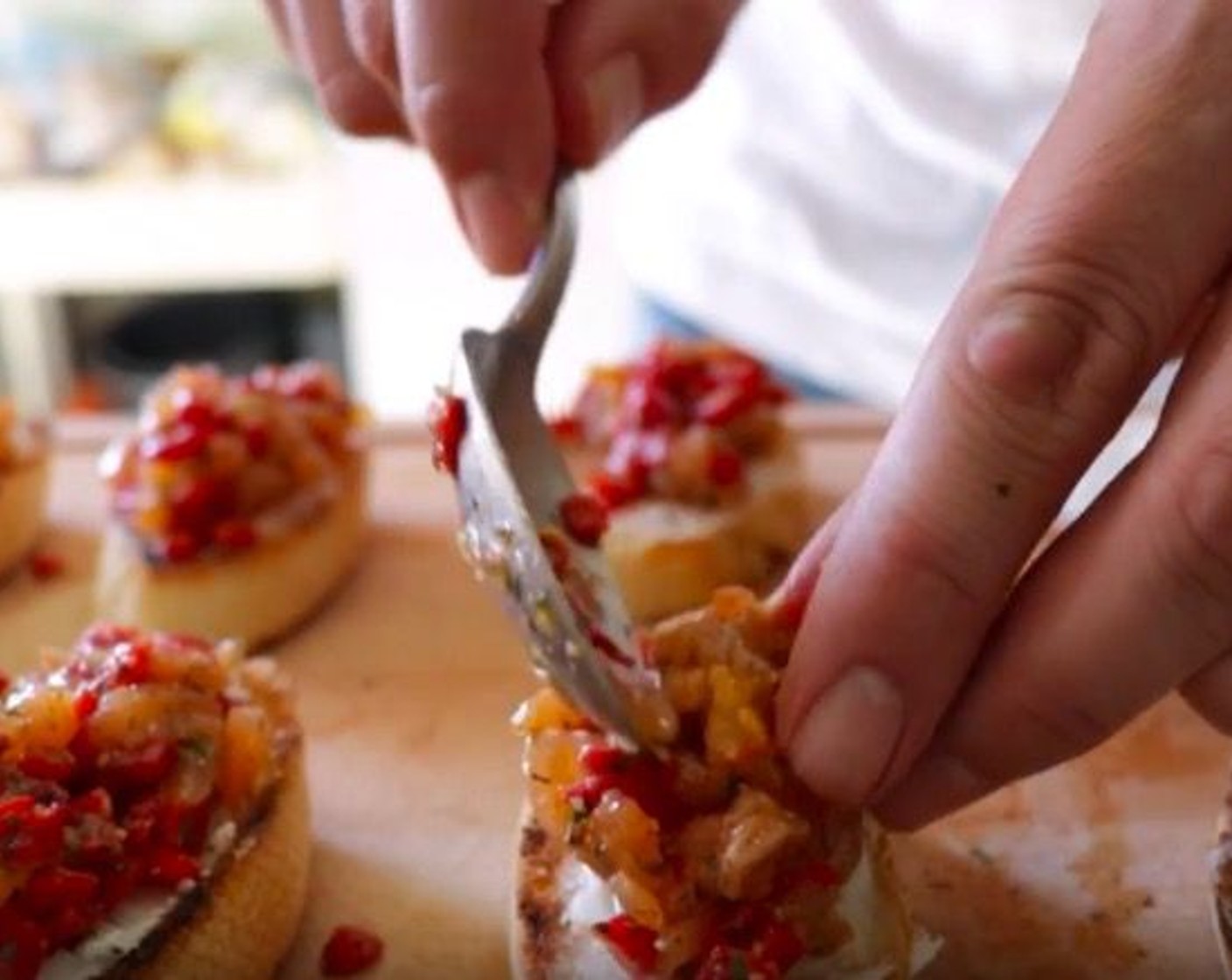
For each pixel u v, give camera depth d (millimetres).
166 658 352
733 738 309
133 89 770
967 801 304
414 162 759
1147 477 280
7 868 318
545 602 305
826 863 317
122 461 453
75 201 741
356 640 434
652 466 441
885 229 495
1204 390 276
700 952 313
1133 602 281
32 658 438
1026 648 289
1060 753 295
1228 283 281
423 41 336
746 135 506
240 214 750
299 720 396
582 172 355
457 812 383
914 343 498
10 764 328
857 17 480
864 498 289
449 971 349
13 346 780
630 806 308
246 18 787
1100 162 276
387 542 465
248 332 825
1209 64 274
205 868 338
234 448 437
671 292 535
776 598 324
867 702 289
